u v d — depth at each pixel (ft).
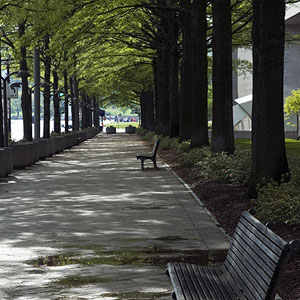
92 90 289.12
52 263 34.65
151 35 158.61
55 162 123.03
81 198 64.80
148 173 93.04
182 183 77.51
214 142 88.07
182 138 129.49
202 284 23.72
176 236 42.24
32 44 101.45
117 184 78.59
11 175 93.71
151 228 45.75
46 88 157.17
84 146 199.62
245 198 55.77
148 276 31.48
